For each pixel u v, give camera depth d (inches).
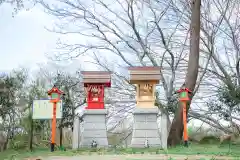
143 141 488.7
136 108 498.0
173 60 865.5
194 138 831.7
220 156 358.9
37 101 501.0
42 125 601.6
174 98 745.6
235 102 770.8
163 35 877.2
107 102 906.1
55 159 335.3
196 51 626.8
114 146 514.0
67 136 660.1
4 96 593.0
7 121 602.2
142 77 501.4
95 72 516.7
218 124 852.0
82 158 336.2
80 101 643.5
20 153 442.9
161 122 497.4
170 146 542.0
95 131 502.6
